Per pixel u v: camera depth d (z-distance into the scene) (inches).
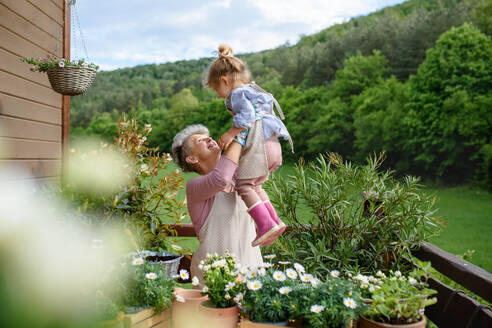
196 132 86.7
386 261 105.4
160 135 1760.6
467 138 811.4
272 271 64.9
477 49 829.2
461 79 823.7
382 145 941.8
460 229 431.8
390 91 981.2
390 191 107.7
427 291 61.0
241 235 75.2
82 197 97.3
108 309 54.6
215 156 82.5
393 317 57.4
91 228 89.8
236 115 71.7
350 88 1140.5
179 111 1723.7
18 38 117.0
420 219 103.3
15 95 114.4
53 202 84.0
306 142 1115.9
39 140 130.8
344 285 59.0
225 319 60.4
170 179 118.0
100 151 105.6
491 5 983.0
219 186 69.7
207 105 1663.4
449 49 855.1
